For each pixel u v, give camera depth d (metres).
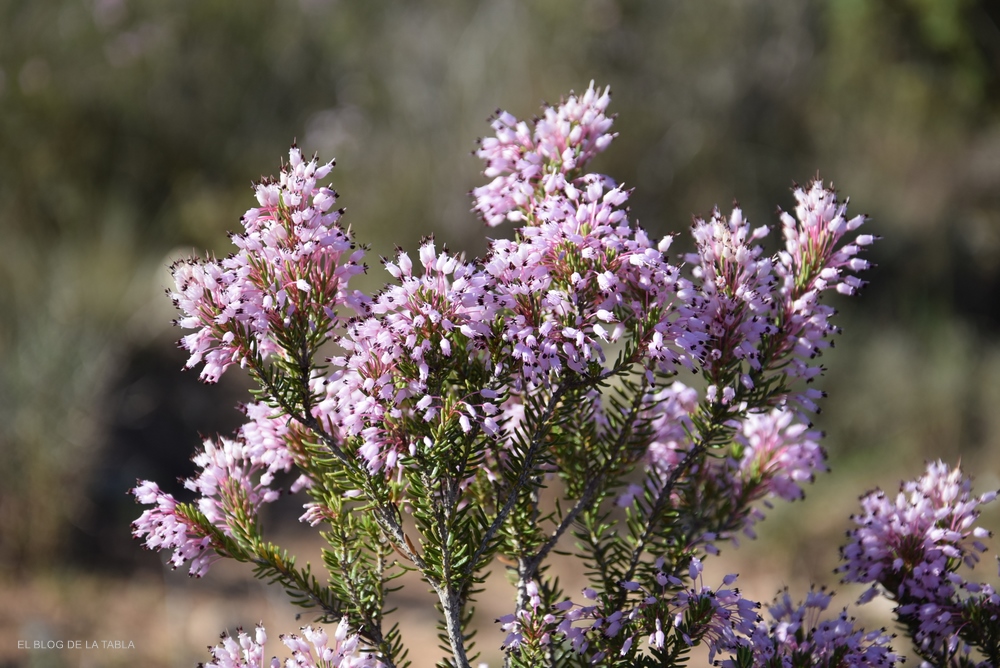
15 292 8.80
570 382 1.90
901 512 2.13
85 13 13.02
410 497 1.97
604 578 2.15
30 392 7.25
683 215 13.40
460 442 1.86
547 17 13.55
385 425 1.83
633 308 1.86
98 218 11.05
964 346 11.00
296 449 2.10
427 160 12.50
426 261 1.75
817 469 2.31
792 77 14.20
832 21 14.43
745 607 1.85
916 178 13.58
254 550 2.03
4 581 6.63
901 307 12.02
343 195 12.56
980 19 13.66
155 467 8.10
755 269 1.91
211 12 13.62
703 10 14.23
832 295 11.97
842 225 2.00
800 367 2.00
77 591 6.56
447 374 1.85
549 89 13.13
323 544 7.28
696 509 2.33
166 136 12.55
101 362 7.84
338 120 13.34
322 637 1.83
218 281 1.79
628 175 13.50
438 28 13.76
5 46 12.23
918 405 10.07
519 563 2.12
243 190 12.56
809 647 1.99
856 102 14.34
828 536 8.27
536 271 1.78
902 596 2.14
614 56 13.72
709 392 2.03
